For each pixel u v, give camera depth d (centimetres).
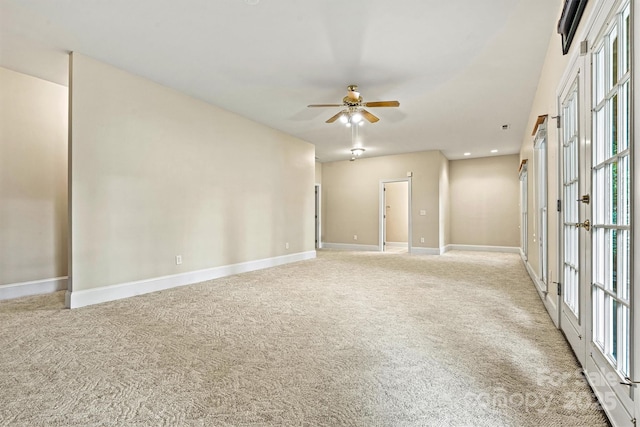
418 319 294
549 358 214
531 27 283
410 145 739
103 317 299
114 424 147
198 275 460
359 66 359
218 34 301
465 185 895
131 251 381
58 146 418
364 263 639
